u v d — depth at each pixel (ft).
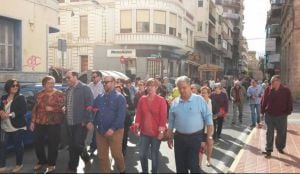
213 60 211.82
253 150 33.09
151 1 111.96
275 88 30.76
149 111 22.66
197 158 19.60
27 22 55.52
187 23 141.90
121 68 114.11
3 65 51.78
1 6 49.78
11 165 26.89
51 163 25.48
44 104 25.45
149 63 113.70
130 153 31.96
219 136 39.55
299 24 98.32
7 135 25.67
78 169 26.20
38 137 25.58
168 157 30.66
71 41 120.06
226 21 244.42
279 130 31.30
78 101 25.27
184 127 19.49
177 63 132.26
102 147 23.06
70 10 120.37
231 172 25.30
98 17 116.78
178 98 20.45
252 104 49.98
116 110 22.74
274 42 165.27
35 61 57.47
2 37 51.65
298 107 83.97
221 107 38.45
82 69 119.34
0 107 25.88
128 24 112.88
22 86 32.99
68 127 25.39
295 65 99.40
